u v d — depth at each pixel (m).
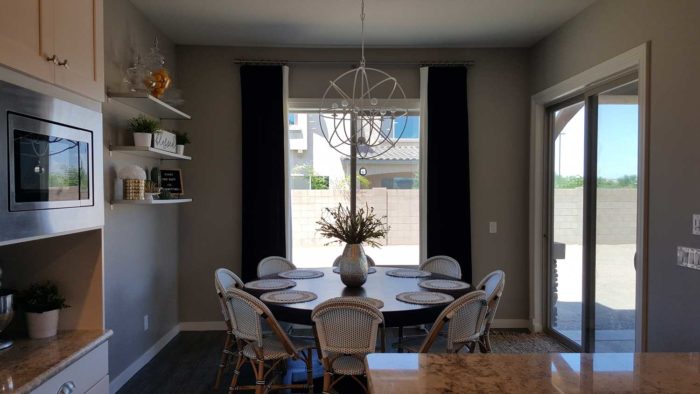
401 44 4.37
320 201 4.60
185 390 3.11
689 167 2.39
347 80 4.46
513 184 4.52
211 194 4.41
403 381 1.15
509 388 1.11
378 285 3.08
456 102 4.42
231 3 3.39
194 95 4.38
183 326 4.41
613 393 1.08
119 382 3.14
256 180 4.36
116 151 3.10
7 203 1.38
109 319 3.00
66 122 1.70
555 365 1.27
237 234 4.43
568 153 3.95
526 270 4.54
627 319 3.09
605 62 3.20
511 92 4.50
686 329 2.42
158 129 3.24
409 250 4.63
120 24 3.18
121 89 3.18
